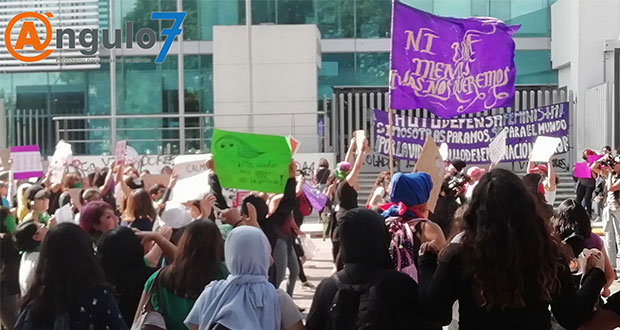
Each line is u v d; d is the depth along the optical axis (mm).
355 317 4398
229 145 8297
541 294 4227
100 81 30391
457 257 4320
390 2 31953
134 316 5469
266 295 4652
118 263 5512
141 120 30234
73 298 4676
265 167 8328
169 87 30672
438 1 32031
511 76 10805
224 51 26703
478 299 4215
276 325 4699
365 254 4504
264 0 31594
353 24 31984
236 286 4652
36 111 30594
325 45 32062
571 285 4449
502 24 10711
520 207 4223
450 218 8484
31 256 6879
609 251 13211
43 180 12727
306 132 26531
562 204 6480
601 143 26047
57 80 30531
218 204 8703
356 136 9812
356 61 32031
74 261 4715
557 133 15289
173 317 5047
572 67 29219
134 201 8031
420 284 4543
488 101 10773
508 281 4156
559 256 4422
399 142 13547
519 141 15242
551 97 29625
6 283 7305
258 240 4680
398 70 10391
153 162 24859
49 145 30578
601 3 28422
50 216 10453
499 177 4301
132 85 30578
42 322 4707
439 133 13477
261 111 26641
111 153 25922
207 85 30750
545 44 32000
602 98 26031
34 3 27969
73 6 28266
